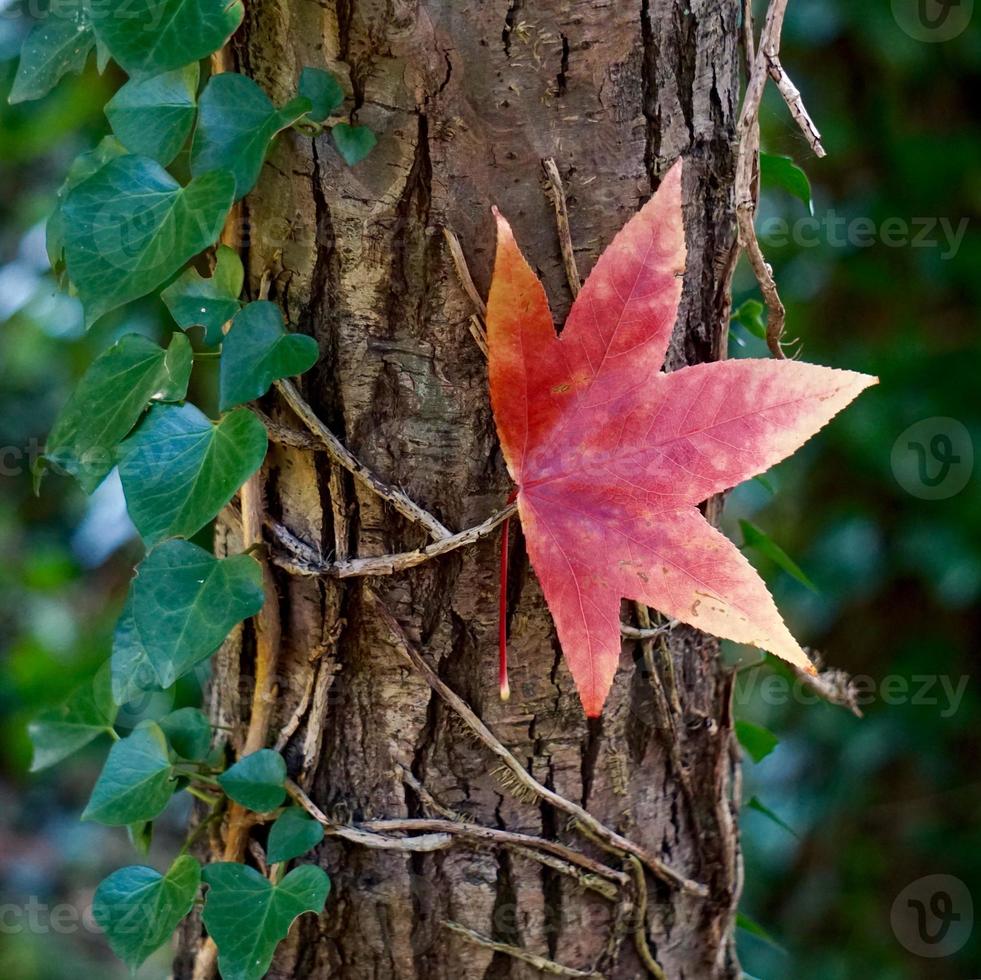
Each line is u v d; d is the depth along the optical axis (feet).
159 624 2.68
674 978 2.92
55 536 6.58
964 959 4.97
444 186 2.72
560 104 2.72
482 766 2.82
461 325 2.74
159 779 2.81
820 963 5.07
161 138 2.72
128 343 2.77
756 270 2.79
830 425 4.87
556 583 2.70
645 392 2.69
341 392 2.76
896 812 5.15
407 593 2.78
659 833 2.89
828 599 5.07
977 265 4.69
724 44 2.79
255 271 2.78
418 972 2.85
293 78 2.73
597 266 2.68
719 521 2.92
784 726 5.26
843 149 4.71
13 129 4.53
